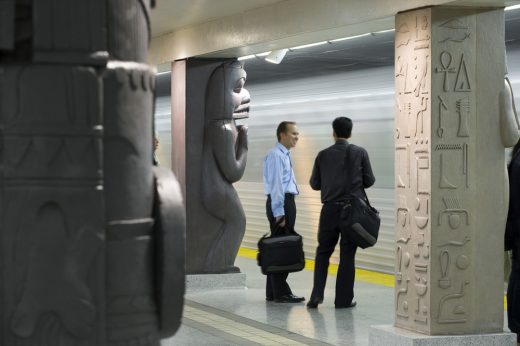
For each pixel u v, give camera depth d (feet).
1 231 10.10
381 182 52.11
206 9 39.93
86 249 10.15
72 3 10.17
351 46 48.78
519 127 29.81
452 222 28.78
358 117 53.83
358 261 54.75
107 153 10.38
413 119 29.32
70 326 10.14
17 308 10.09
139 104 10.63
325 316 38.06
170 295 10.75
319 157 39.55
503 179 29.14
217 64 46.47
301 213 60.13
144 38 10.97
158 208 10.78
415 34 29.14
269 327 35.42
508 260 30.94
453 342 28.48
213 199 46.44
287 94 61.31
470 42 28.76
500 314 29.19
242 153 46.93
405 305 29.84
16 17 10.27
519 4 28.53
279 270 40.75
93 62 10.21
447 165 28.68
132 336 10.62
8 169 10.06
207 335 33.60
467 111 28.73
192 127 46.29
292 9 36.52
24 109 10.03
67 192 10.11
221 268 46.80
